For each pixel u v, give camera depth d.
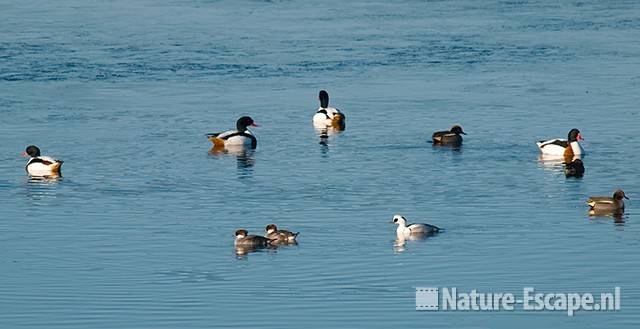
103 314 32.25
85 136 56.72
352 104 64.00
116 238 39.59
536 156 51.75
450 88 67.56
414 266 35.94
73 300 33.31
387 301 33.03
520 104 62.91
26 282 34.97
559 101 63.50
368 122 59.66
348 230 40.16
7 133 57.28
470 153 52.41
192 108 63.34
